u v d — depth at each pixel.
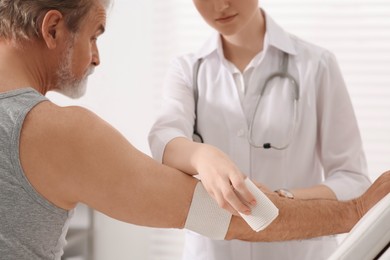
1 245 0.89
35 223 0.91
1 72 0.95
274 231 1.04
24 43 0.98
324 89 1.43
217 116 1.44
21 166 0.89
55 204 0.93
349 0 2.58
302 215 1.05
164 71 2.77
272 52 1.47
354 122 1.43
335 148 1.43
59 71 1.01
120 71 2.78
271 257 1.40
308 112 1.41
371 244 0.77
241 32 1.44
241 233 1.04
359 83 2.61
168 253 2.78
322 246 1.42
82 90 1.07
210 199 1.00
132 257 2.80
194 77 1.48
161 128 1.30
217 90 1.45
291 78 1.43
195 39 2.74
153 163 0.99
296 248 1.40
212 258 1.41
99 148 0.92
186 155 1.07
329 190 1.31
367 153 2.62
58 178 0.91
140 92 2.78
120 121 2.81
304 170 1.42
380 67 2.59
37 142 0.89
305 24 2.63
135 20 2.75
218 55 1.49
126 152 0.95
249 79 1.46
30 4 0.96
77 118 0.92
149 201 0.97
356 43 2.60
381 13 2.56
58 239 0.95
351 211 1.08
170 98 1.46
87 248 2.74
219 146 1.43
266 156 1.42
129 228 2.79
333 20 2.61
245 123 1.42
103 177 0.93
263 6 2.66
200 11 1.37
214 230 1.02
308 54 1.45
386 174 1.11
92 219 2.73
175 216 1.00
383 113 2.60
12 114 0.89
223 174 0.93
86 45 1.02
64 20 0.98
